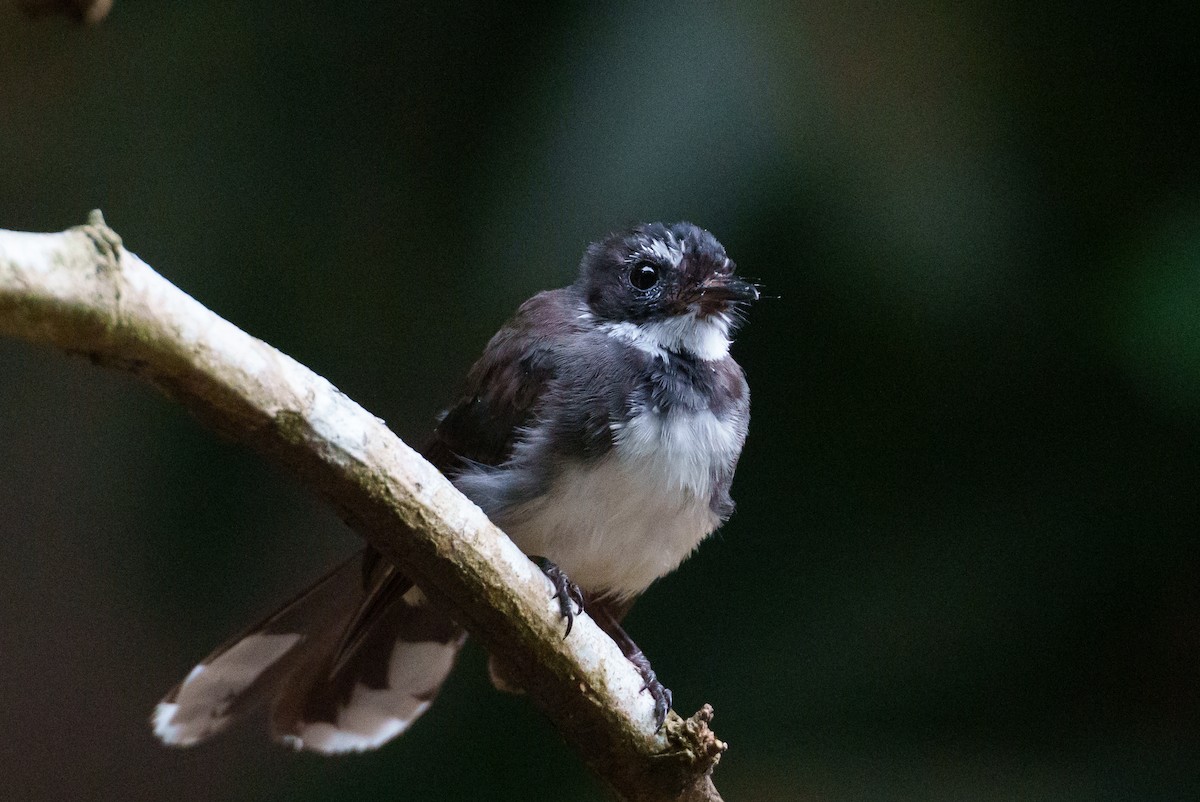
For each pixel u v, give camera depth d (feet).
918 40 31.30
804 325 33.27
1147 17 32.35
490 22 34.53
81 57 36.35
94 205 36.88
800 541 34.55
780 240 31.76
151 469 38.78
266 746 39.88
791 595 34.32
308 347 37.42
